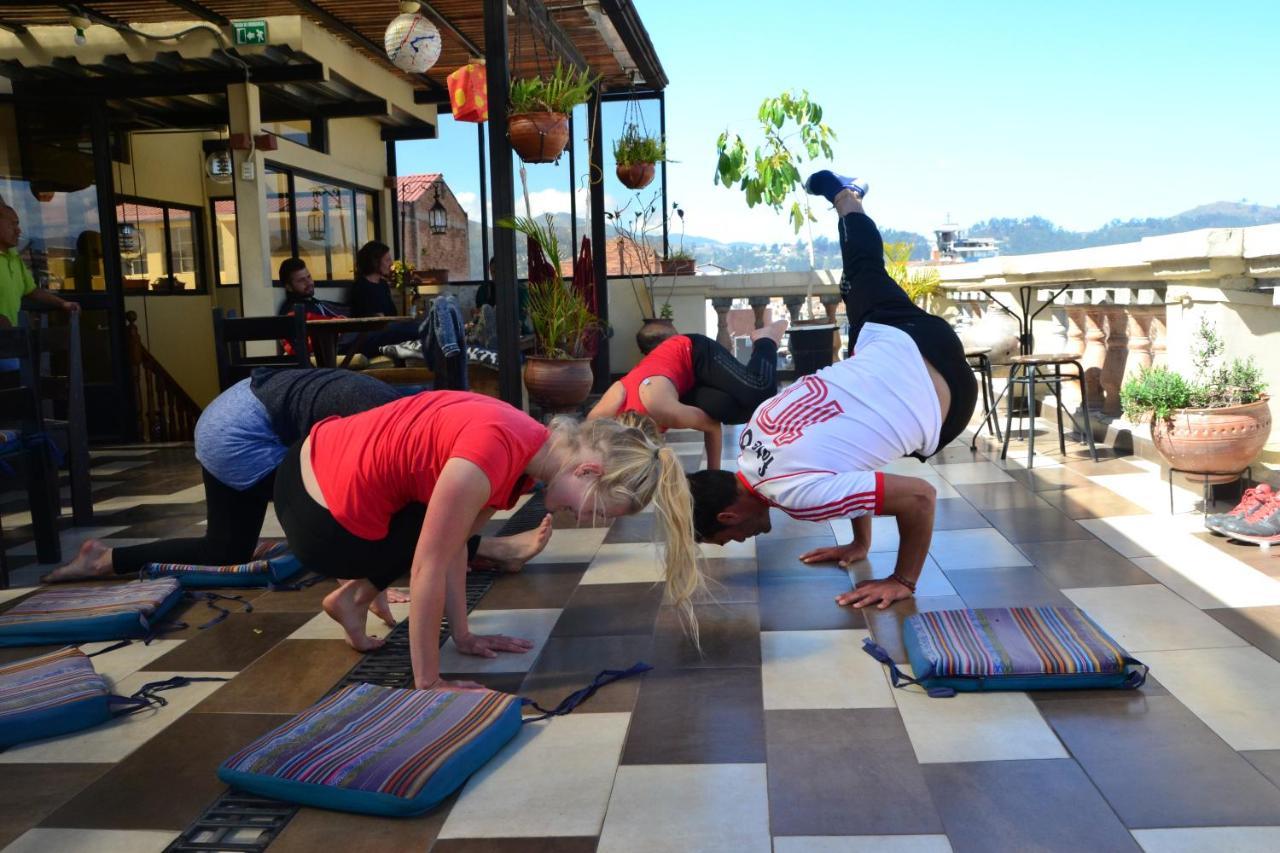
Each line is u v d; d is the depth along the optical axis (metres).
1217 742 2.19
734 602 3.37
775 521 4.57
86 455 5.04
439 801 2.06
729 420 4.64
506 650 2.96
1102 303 6.05
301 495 2.56
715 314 12.38
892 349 3.29
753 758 2.21
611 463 2.52
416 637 2.48
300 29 7.78
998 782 2.06
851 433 3.11
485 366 8.07
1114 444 5.82
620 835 1.92
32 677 2.68
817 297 11.33
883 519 4.46
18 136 8.12
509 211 6.17
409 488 2.47
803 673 2.70
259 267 8.39
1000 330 6.60
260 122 8.52
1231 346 4.47
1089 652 2.51
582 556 4.05
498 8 6.04
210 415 3.44
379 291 9.44
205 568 3.74
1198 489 4.62
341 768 2.09
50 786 2.21
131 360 8.38
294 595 3.62
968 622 2.81
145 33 7.75
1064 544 3.85
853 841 1.86
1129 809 1.93
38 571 4.10
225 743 2.41
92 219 8.16
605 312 10.40
